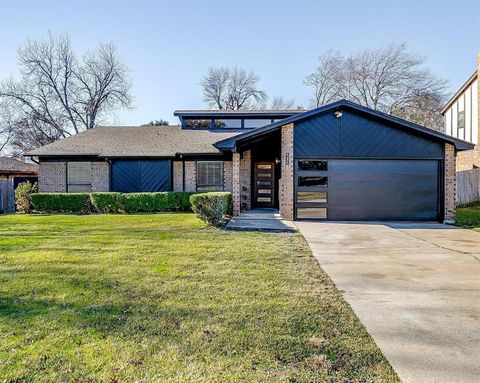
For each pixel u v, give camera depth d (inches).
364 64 1373.0
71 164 663.1
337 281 198.4
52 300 160.9
